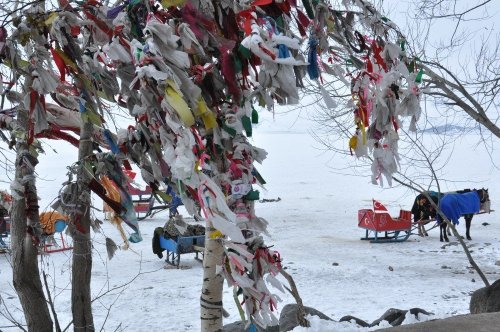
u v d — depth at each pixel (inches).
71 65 137.0
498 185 1904.5
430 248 890.1
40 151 191.0
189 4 112.7
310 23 143.2
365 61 162.4
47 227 211.0
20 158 181.9
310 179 2178.9
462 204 936.9
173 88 97.9
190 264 759.1
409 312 432.8
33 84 135.3
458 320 178.4
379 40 164.2
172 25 109.7
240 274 142.3
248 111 125.3
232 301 541.6
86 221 183.8
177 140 100.7
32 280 203.0
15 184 185.6
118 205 167.2
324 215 1275.8
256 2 120.7
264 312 144.5
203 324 197.5
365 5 163.3
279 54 112.4
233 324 370.0
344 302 567.5
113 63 123.7
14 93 161.8
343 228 1097.4
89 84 139.1
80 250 198.7
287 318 406.9
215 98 117.0
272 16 127.1
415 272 716.7
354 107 163.0
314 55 143.8
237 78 120.6
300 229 1085.8
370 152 161.8
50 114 169.9
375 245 919.7
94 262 750.5
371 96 156.7
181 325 498.6
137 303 562.6
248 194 142.0
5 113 173.3
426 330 169.9
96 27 131.4
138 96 112.8
